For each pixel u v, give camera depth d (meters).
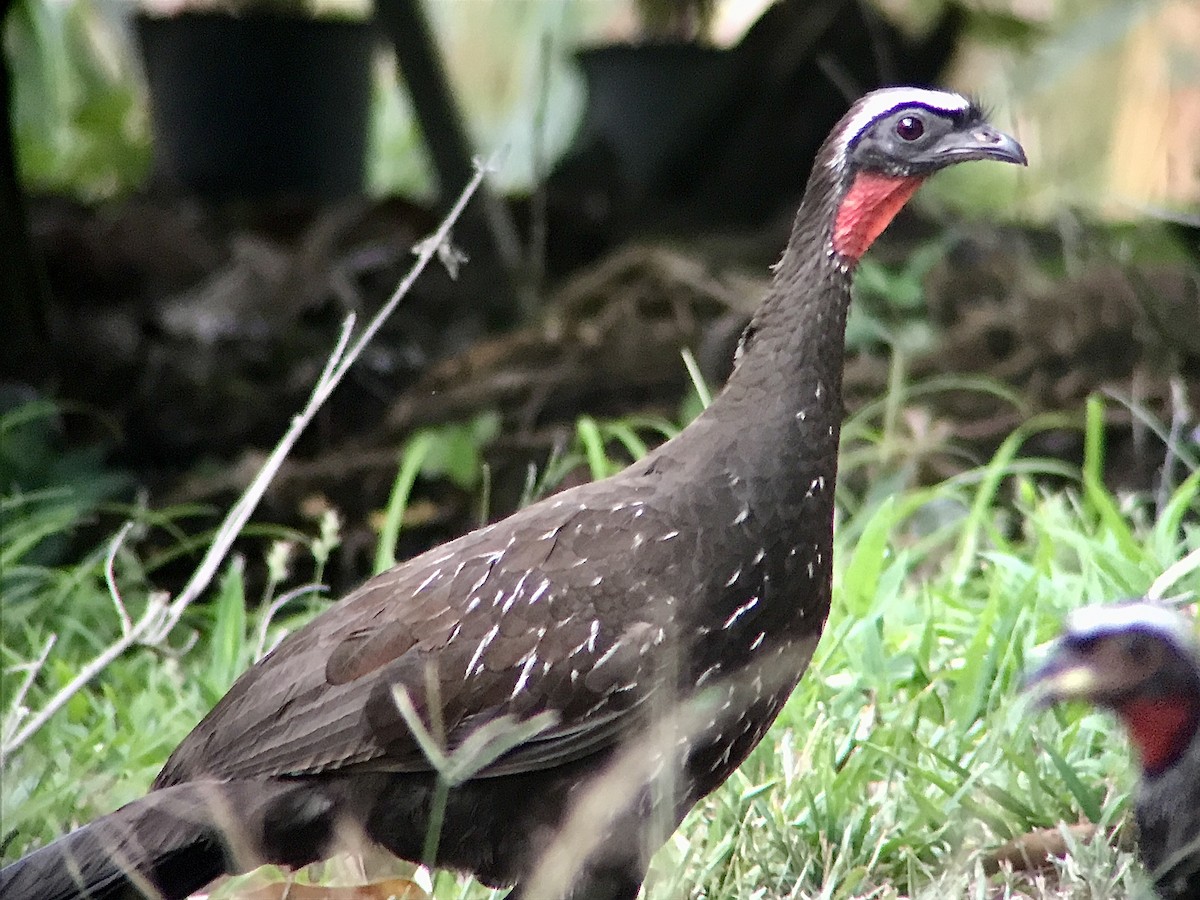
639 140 18.16
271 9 19.41
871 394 12.32
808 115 17.39
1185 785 5.73
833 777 7.02
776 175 17.42
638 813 5.89
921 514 10.41
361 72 19.95
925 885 6.63
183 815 5.77
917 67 17.17
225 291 15.69
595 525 5.98
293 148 19.77
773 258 15.72
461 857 6.00
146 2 22.98
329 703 5.87
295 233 17.50
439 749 5.79
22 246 12.38
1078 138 20.33
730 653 5.94
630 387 12.78
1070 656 5.86
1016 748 7.25
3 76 12.27
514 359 13.04
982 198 21.19
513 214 17.22
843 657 8.04
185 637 9.56
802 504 6.02
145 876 5.75
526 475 11.99
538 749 5.86
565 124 22.38
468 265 16.50
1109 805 6.91
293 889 6.79
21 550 9.57
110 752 7.73
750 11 22.12
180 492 12.01
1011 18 17.08
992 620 7.95
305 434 13.59
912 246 15.41
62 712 8.10
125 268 16.53
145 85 21.64
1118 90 20.23
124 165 22.52
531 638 5.85
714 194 17.53
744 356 6.20
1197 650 5.82
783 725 7.65
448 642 5.86
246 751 5.93
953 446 11.81
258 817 5.85
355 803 5.89
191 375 14.03
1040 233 16.12
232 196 19.77
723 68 17.66
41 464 11.12
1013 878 6.77
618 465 11.33
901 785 7.15
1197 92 19.83
